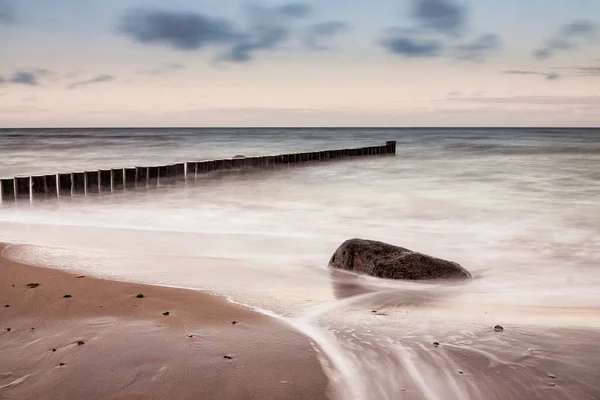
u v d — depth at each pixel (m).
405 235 10.01
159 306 4.69
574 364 3.41
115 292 5.12
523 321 4.47
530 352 3.63
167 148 49.72
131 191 18.33
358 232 10.27
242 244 8.65
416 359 3.51
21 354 3.50
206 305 4.79
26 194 15.51
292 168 27.94
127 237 9.14
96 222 11.52
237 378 3.19
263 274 6.36
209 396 2.96
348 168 28.02
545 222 11.52
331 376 3.23
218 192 18.02
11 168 26.75
